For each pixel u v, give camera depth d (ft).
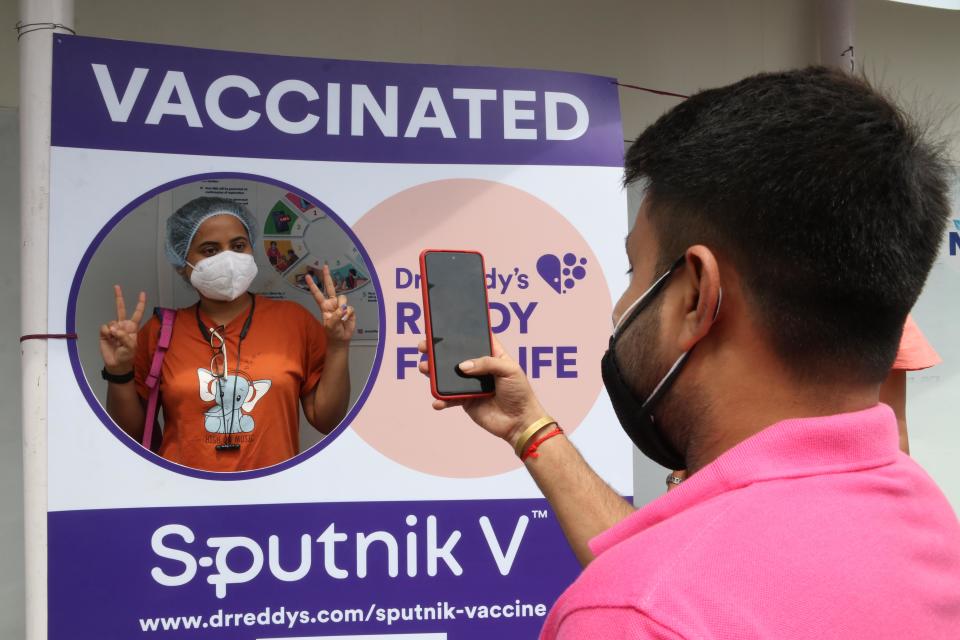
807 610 1.57
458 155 5.61
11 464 8.30
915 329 5.76
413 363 5.44
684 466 2.43
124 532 5.04
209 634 5.07
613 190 5.75
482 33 9.46
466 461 5.40
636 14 9.93
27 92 5.26
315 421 7.53
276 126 5.44
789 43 10.43
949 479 10.83
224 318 7.43
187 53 5.37
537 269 5.64
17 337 8.39
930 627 1.69
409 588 5.27
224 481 5.15
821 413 1.91
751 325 1.91
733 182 1.87
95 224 5.18
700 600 1.55
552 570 5.40
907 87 10.62
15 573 8.25
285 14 8.96
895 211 1.82
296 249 8.20
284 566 5.17
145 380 7.29
